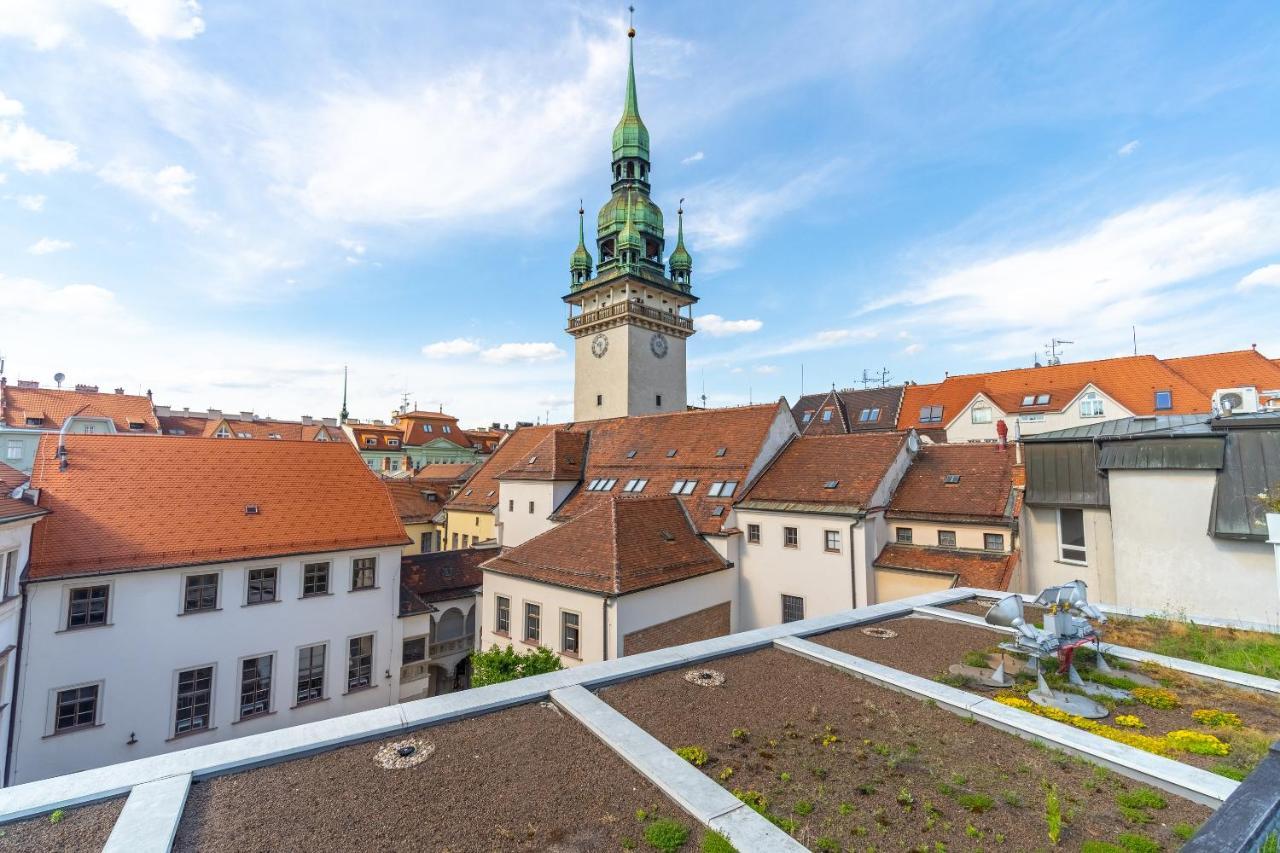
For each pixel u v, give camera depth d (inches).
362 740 251.3
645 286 1934.1
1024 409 1652.3
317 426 3174.2
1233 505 492.1
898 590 880.9
